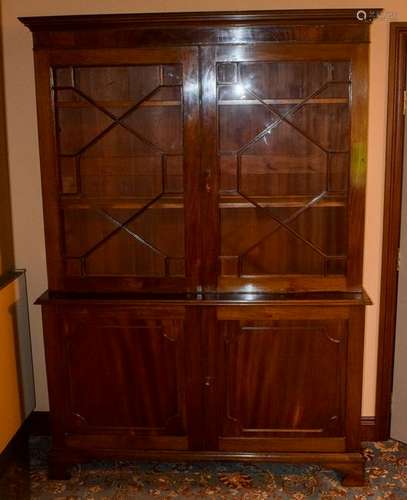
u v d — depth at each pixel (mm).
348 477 2406
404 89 2465
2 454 2527
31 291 2740
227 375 2355
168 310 2303
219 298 2297
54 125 2246
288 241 2324
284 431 2400
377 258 2627
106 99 2250
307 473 2520
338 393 2357
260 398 2375
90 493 2391
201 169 2236
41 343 2799
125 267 2383
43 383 2846
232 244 2334
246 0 2441
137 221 2344
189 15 2090
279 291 2336
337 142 2240
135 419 2420
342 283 2318
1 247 2566
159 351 2348
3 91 2555
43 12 2496
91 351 2369
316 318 2285
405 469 2533
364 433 2773
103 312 2320
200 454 2418
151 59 2164
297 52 2133
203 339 2322
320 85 2188
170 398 2391
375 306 2670
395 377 2717
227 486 2430
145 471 2549
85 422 2436
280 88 2199
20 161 2625
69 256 2371
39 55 2188
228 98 2193
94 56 2176
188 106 2188
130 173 2303
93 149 2293
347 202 2250
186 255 2320
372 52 2449
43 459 2652
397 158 2520
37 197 2656
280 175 2275
